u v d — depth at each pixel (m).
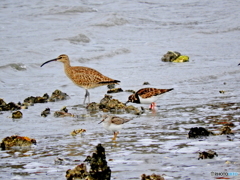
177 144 11.16
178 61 23.42
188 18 35.75
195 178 8.90
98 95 17.66
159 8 38.31
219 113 14.22
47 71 21.94
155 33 31.27
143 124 13.23
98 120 14.01
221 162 9.80
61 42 27.14
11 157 10.48
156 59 24.38
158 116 14.14
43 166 9.87
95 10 36.00
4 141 11.38
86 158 10.12
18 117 14.30
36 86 19.06
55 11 34.66
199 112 14.43
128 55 25.44
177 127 12.79
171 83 19.02
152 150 10.74
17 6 35.94
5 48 25.12
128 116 14.30
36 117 14.35
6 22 31.59
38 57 23.88
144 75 20.67
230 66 22.19
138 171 9.37
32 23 31.75
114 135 11.88
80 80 17.28
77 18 33.69
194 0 41.59
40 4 36.66
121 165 9.74
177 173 9.19
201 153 10.13
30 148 11.18
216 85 18.53
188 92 17.38
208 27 33.12
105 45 27.52
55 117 14.36
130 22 33.50
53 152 10.84
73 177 9.11
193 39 29.70
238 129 12.35
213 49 26.67
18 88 18.61
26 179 9.07
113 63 23.59
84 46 27.08
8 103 15.45
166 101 16.09
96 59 24.33
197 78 19.80
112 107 15.27
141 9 37.44
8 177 9.17
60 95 17.11
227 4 39.97
